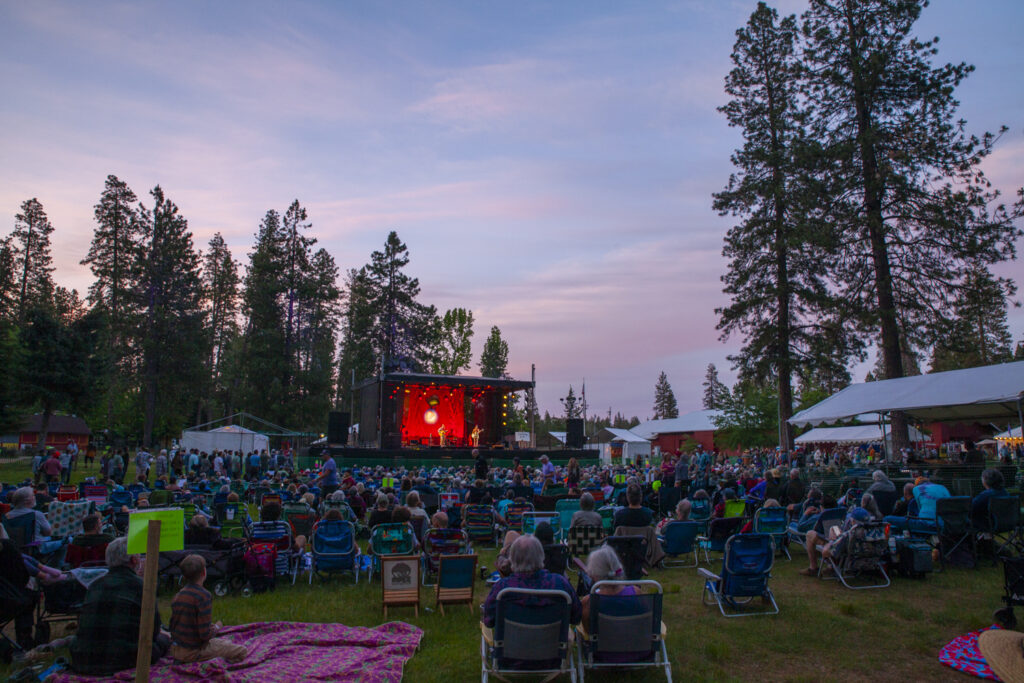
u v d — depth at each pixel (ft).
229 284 205.77
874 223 73.56
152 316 145.79
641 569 23.77
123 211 166.50
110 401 168.45
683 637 20.90
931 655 19.31
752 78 99.25
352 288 220.84
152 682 16.40
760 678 17.63
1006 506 30.58
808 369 92.94
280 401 153.69
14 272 184.55
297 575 31.37
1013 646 17.99
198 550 26.71
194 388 155.33
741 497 46.29
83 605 16.94
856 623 22.25
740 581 23.44
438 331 181.57
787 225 91.61
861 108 80.12
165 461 78.02
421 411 112.78
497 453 100.89
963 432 101.50
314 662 18.28
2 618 18.65
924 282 76.28
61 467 80.94
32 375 113.39
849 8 81.56
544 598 15.57
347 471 69.46
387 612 24.13
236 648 18.35
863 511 27.94
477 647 20.01
